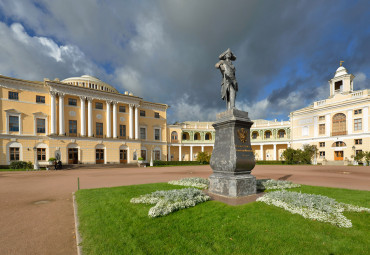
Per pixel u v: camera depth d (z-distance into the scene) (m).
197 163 44.00
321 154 40.81
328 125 40.12
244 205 5.94
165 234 4.33
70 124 33.47
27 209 7.31
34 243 4.57
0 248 4.34
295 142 46.19
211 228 4.55
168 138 50.03
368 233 4.23
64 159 31.41
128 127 39.94
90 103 35.00
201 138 54.78
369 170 23.38
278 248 3.69
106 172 23.05
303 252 3.56
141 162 35.38
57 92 32.00
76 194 9.04
